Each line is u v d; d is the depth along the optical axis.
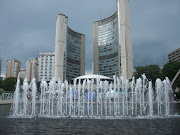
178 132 7.88
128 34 78.50
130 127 9.12
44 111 18.78
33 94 19.58
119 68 93.31
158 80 20.92
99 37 117.12
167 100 21.59
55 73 90.88
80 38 124.19
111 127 9.13
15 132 7.94
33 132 7.94
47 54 132.12
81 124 10.09
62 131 8.15
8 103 28.03
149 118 12.62
